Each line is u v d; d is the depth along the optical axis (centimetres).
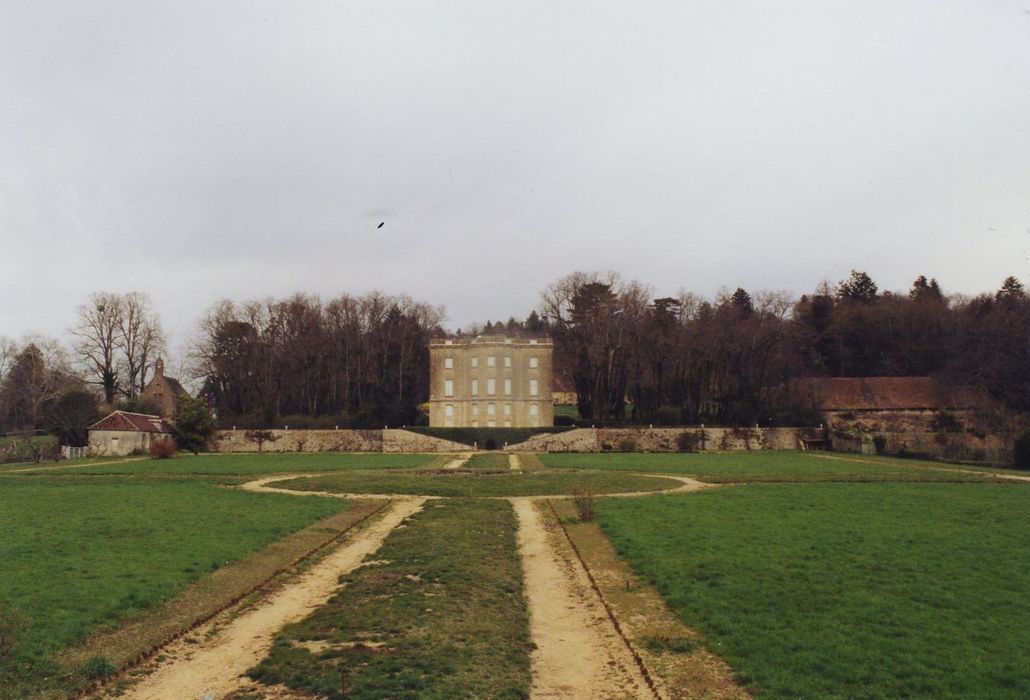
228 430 9825
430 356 11506
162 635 1961
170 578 2405
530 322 16762
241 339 10944
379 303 11675
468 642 1945
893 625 1972
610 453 8769
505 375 11094
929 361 11806
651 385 10838
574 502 4172
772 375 10688
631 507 3891
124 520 3431
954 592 2245
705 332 10425
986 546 2842
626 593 2377
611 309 10900
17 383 11619
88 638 1902
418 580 2534
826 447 9238
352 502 4184
